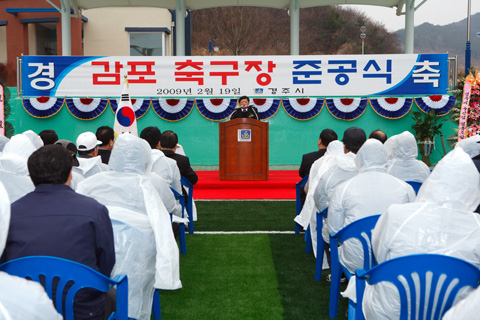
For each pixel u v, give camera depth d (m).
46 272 2.04
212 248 5.21
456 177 2.17
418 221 2.19
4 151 3.32
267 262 4.75
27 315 1.12
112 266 2.34
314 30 35.16
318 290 4.02
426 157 10.45
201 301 3.81
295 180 8.85
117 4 12.56
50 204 2.18
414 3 11.96
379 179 3.07
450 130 10.51
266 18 28.66
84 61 10.15
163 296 3.90
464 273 2.08
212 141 10.58
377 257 2.34
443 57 10.12
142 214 2.80
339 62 10.18
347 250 2.96
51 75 10.16
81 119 10.30
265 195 8.02
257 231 5.89
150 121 10.52
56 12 16.09
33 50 16.86
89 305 2.15
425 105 10.23
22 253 2.10
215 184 8.55
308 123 10.59
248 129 8.65
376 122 10.53
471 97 6.94
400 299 2.15
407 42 12.14
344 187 3.14
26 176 3.12
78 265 2.04
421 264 2.11
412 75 10.19
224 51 28.14
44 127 10.40
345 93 10.24
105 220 2.27
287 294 3.94
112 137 5.29
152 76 10.16
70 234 2.14
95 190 2.92
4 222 1.26
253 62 10.17
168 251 3.05
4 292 1.12
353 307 2.77
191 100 10.43
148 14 17.47
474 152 3.98
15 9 16.17
